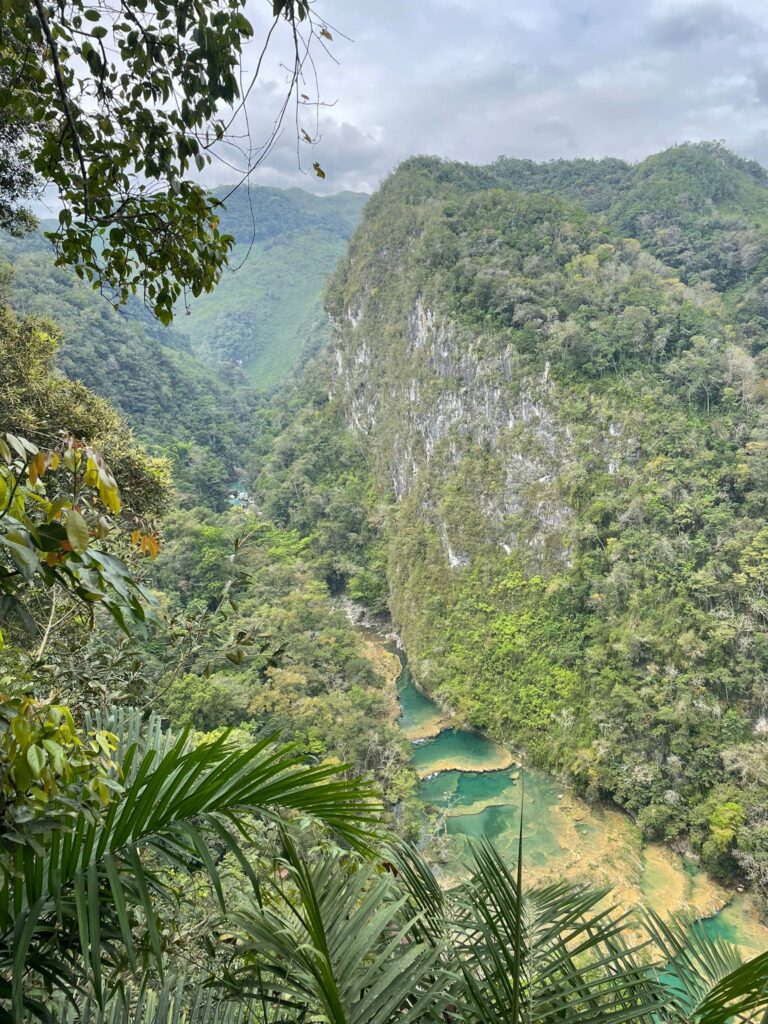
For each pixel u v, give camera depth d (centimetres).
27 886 122
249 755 141
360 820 167
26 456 134
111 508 141
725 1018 140
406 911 183
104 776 129
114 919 141
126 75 189
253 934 155
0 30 183
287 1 170
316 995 139
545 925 192
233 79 185
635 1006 155
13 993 105
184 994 184
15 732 115
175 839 133
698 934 189
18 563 116
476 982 159
